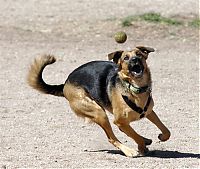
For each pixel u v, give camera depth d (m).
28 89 16.84
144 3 28.53
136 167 10.55
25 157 11.14
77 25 25.67
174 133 12.73
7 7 28.64
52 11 27.75
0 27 25.53
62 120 13.80
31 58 21.02
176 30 24.61
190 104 15.14
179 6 27.81
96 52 21.98
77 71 11.84
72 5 28.64
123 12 27.11
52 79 17.98
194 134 12.66
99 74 11.54
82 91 11.65
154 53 21.69
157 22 25.31
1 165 10.64
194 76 18.27
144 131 12.93
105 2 28.95
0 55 21.48
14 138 12.41
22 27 25.58
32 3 29.23
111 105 11.27
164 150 11.66
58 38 24.22
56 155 11.30
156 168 10.48
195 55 21.36
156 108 14.75
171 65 19.80
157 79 17.84
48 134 12.71
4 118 13.96
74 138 12.45
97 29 25.09
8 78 18.17
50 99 15.80
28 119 13.88
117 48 22.61
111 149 11.83
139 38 23.86
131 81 10.89
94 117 11.54
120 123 11.17
